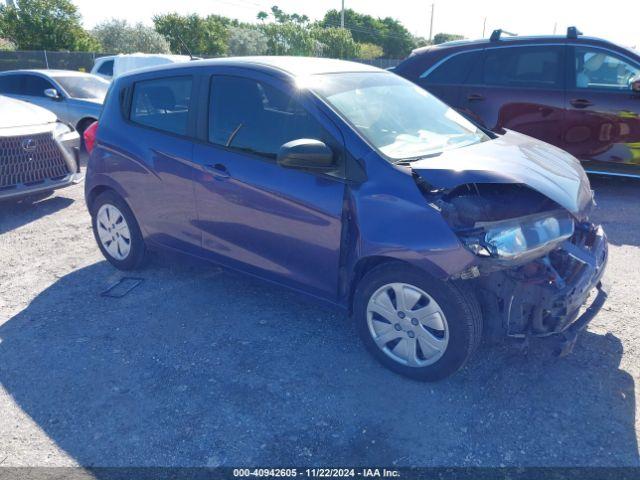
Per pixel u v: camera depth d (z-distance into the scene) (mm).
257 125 3535
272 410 2895
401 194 2902
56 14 32438
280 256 3494
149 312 3961
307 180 3242
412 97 3979
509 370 3189
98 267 4809
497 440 2664
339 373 3199
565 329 2961
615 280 4316
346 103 3404
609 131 6465
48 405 2967
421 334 2994
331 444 2654
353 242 3109
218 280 4484
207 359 3363
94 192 4645
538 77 6727
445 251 2730
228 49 42062
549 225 2861
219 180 3645
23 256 5113
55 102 10852
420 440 2672
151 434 2740
